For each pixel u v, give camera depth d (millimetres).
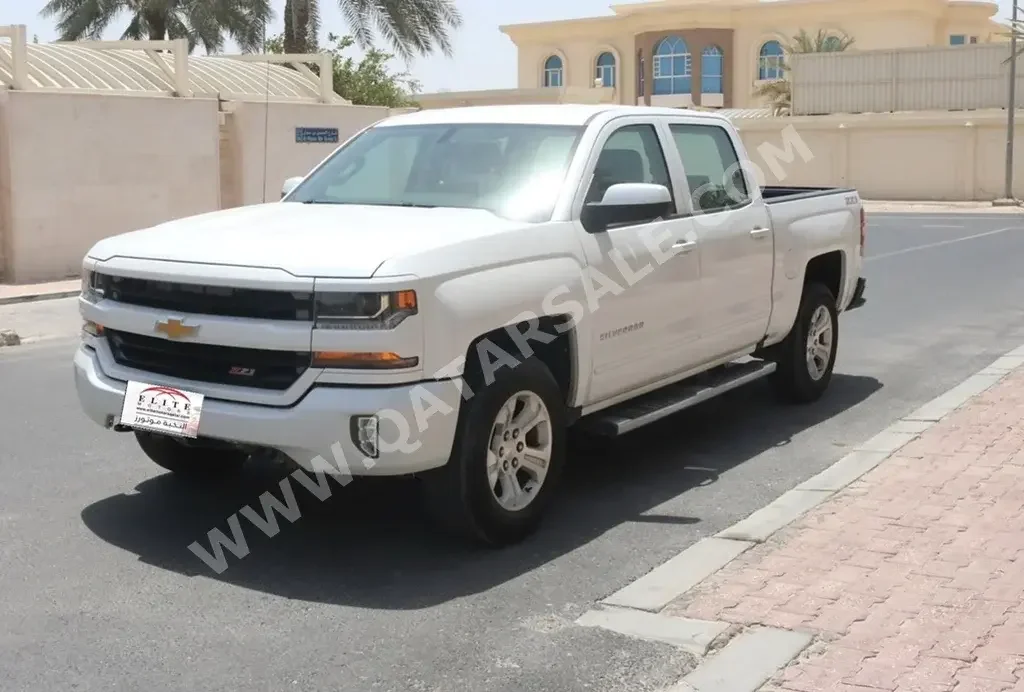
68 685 4094
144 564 5258
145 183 19062
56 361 11078
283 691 4051
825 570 5027
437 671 4195
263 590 4961
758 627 4461
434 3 29422
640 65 60875
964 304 14055
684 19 58250
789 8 57031
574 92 40344
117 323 5285
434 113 6906
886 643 4285
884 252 21656
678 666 4195
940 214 35562
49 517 5914
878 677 4016
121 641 4449
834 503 5949
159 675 4172
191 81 21656
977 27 58188
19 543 5516
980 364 10055
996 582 4840
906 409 8336
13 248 17375
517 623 4609
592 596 4883
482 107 6898
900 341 11344
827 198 8391
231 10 30266
